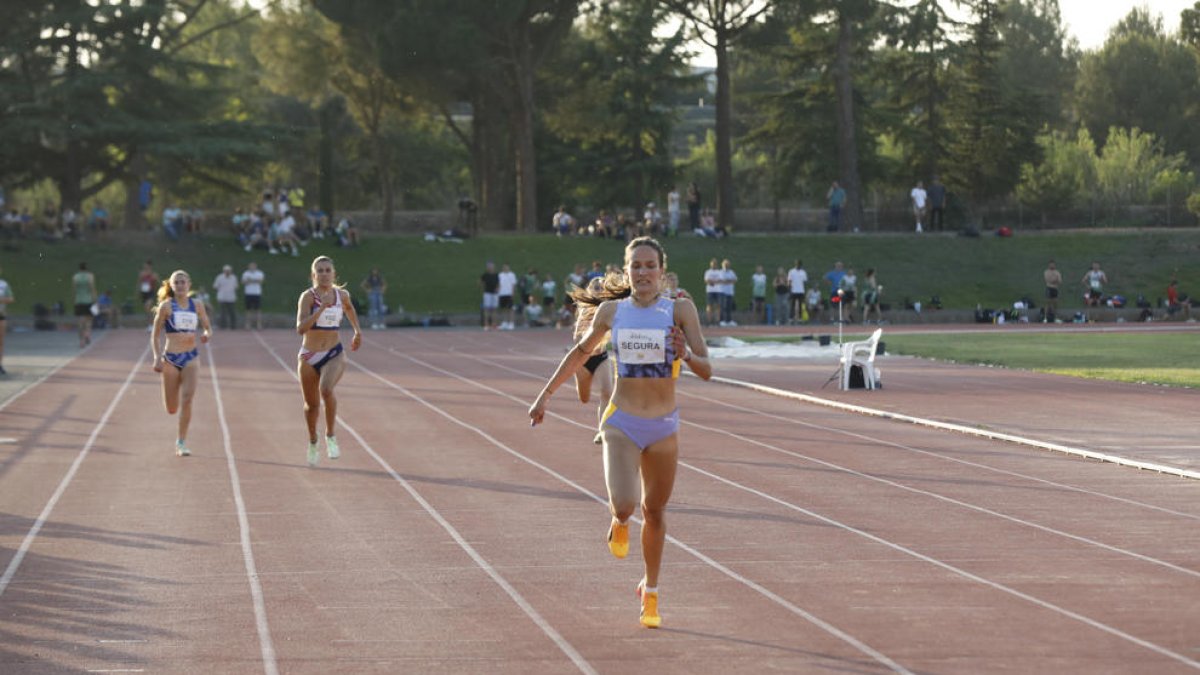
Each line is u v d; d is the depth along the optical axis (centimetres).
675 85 11738
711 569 1587
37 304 7675
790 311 8625
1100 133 19375
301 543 1761
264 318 8088
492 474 2373
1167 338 6272
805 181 12794
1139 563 1608
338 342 2522
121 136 9981
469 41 9825
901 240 10212
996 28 12838
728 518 1920
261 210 9681
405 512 1992
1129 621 1330
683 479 2292
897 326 8069
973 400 3550
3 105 9894
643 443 1323
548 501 2084
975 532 1808
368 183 15088
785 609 1393
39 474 2394
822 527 1850
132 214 11225
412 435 2944
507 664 1197
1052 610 1377
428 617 1368
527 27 10494
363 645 1262
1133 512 1956
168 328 2642
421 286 9031
